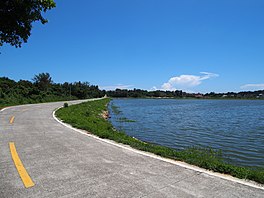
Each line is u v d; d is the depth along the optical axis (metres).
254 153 12.39
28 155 6.93
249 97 181.00
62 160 6.46
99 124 18.94
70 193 4.34
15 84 62.06
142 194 4.32
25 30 9.77
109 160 6.55
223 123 26.75
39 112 23.25
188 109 52.88
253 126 24.30
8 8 8.88
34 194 4.28
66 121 15.67
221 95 192.62
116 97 169.38
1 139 9.38
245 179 5.22
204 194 4.35
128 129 21.03
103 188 4.58
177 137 17.27
